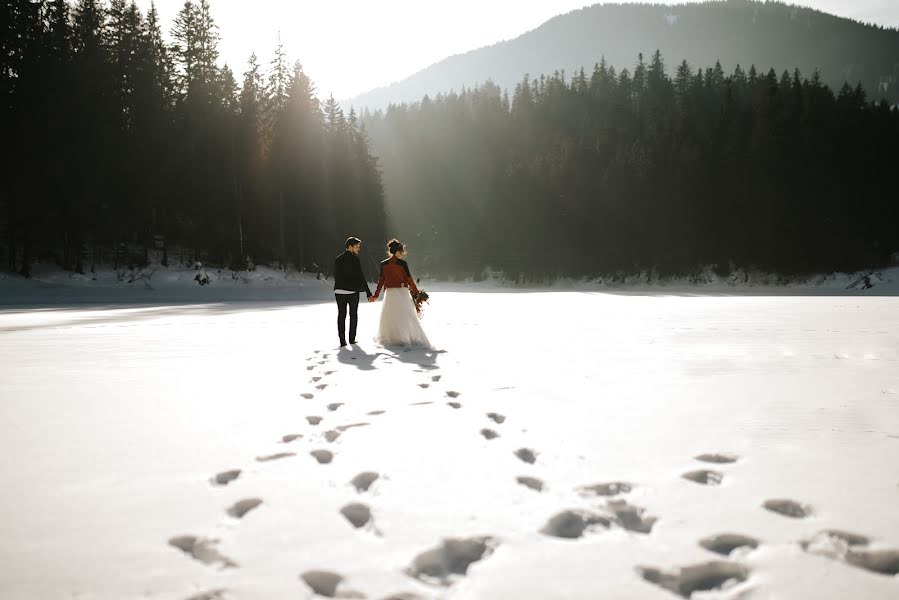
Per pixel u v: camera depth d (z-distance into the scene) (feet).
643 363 21.58
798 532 6.90
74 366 21.45
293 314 56.65
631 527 7.26
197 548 6.66
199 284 134.72
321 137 180.75
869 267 215.72
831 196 226.38
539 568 6.03
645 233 241.76
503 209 273.95
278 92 165.89
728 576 5.98
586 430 11.91
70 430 12.21
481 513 7.54
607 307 68.85
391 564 6.15
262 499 8.14
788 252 222.89
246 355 24.66
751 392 15.96
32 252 125.59
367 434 11.62
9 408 14.32
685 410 13.76
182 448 10.85
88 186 122.52
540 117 336.29
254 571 6.02
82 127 122.01
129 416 13.47
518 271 257.14
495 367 20.61
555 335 32.89
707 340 29.81
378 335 28.40
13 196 114.73
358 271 28.55
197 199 154.20
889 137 241.96
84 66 124.67
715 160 238.07
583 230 253.65
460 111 344.08
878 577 5.82
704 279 231.30
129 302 93.50
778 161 229.45
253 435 11.79
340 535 6.89
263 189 165.78
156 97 143.43
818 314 52.44
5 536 6.93
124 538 6.88
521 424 12.42
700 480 8.94
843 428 12.02
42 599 5.45
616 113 323.78
